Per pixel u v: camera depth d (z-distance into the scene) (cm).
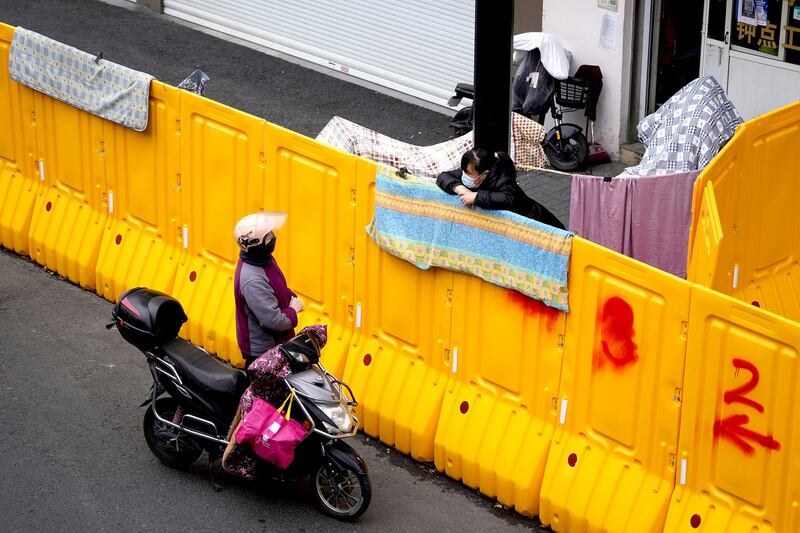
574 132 1207
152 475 736
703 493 639
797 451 592
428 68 1400
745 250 894
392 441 779
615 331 655
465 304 729
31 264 1020
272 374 667
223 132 841
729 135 955
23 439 769
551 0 1237
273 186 818
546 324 689
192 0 1639
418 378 767
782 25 1160
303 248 813
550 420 704
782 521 607
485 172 703
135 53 1531
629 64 1216
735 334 603
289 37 1538
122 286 941
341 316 808
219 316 873
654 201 844
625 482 669
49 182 1005
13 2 1689
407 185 730
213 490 723
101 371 853
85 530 684
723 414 619
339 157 768
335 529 689
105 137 937
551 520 700
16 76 977
